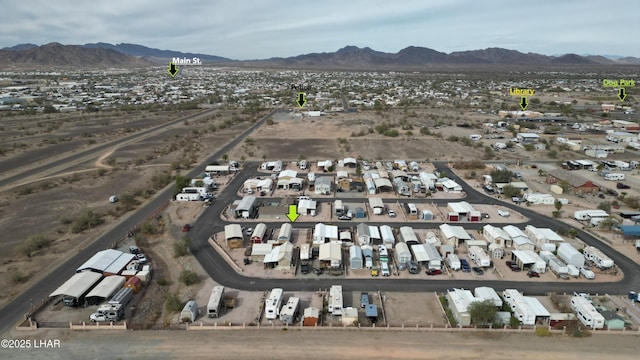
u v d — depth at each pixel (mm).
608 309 46594
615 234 67625
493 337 42469
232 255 60938
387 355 39406
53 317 45750
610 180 98000
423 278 54906
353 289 52188
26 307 47531
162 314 46688
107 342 41406
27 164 110938
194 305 45875
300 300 49500
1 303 48219
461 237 63781
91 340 41750
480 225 72125
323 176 101625
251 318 45844
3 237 66188
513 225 71875
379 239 65000
